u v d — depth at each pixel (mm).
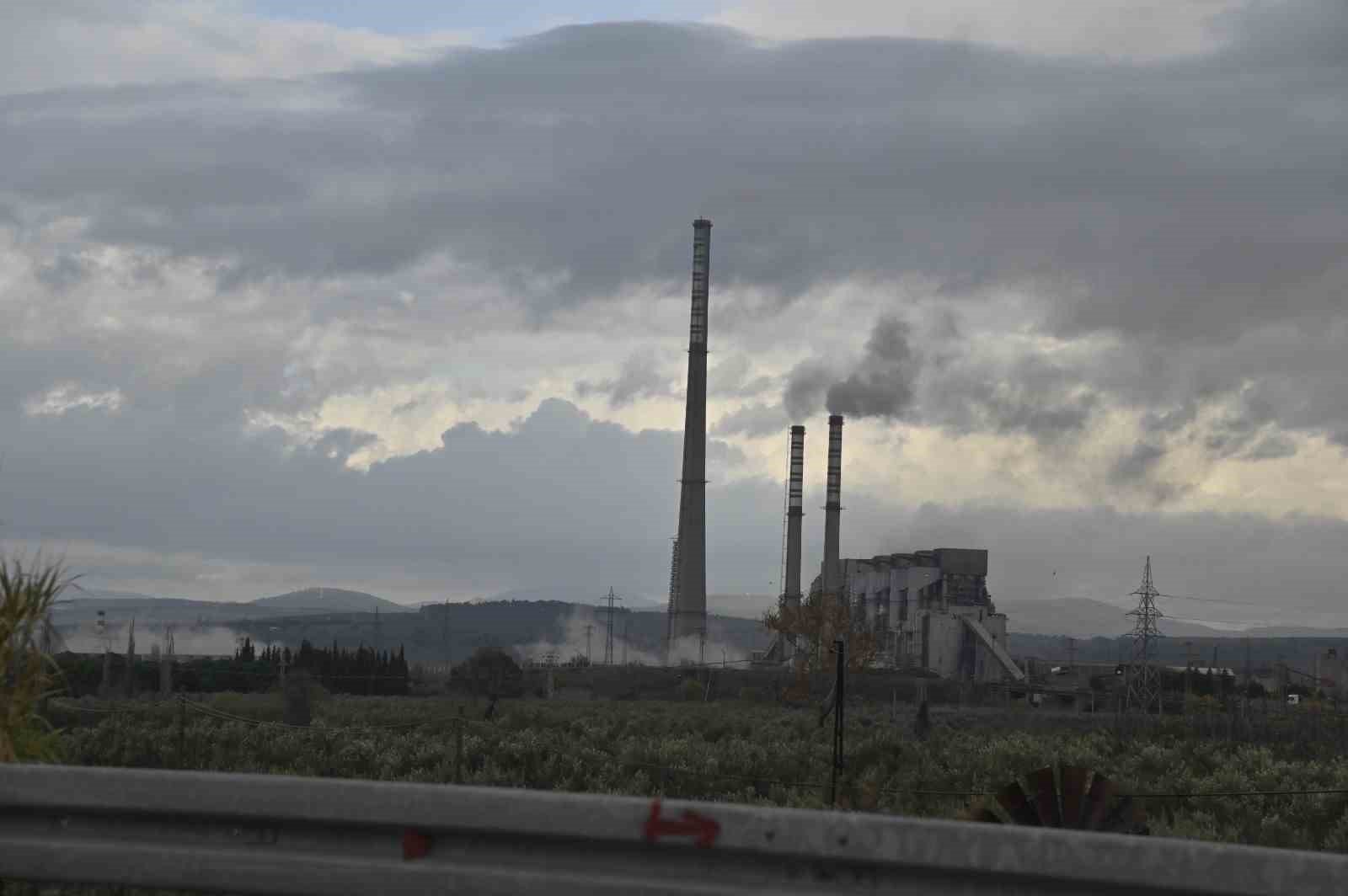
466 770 39969
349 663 97812
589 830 6227
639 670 120125
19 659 10227
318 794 6484
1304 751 53031
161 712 52219
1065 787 16453
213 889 6555
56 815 6785
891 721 77125
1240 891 5715
